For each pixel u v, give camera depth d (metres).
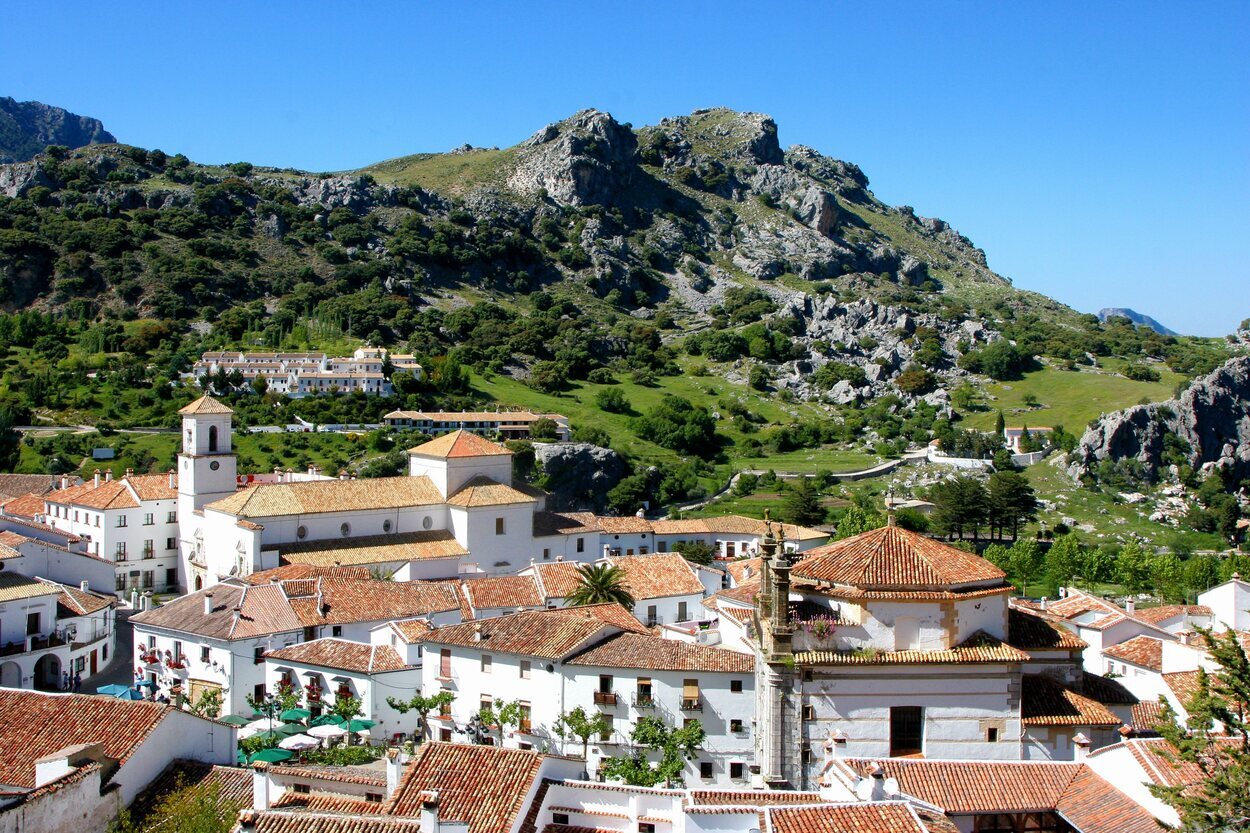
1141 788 55.09
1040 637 71.12
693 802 55.03
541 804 56.59
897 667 65.38
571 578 127.50
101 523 158.12
